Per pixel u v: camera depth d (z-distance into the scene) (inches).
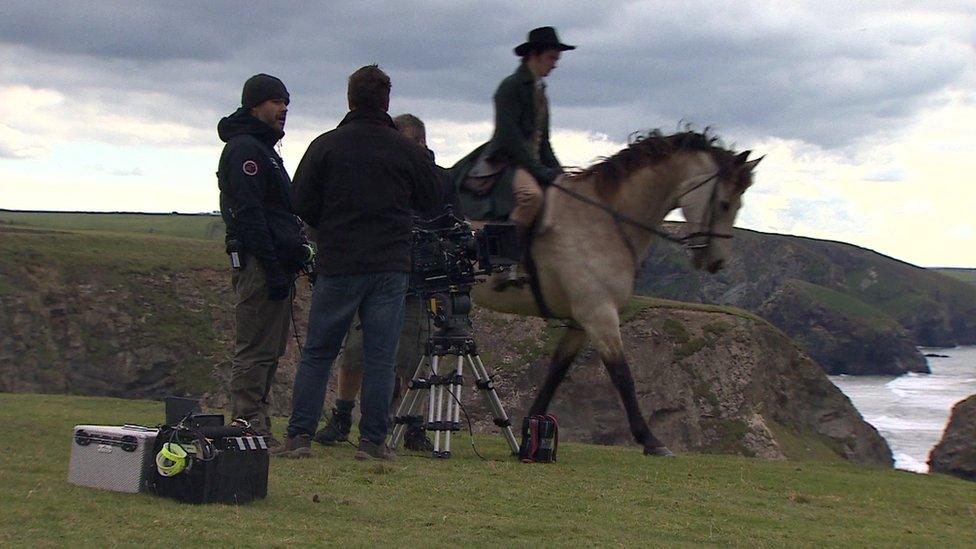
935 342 6210.6
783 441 1510.8
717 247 342.3
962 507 285.3
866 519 255.1
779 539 220.7
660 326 1605.6
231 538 179.5
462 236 321.7
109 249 2294.5
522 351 1610.5
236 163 288.2
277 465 268.5
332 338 286.8
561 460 332.8
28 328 1956.2
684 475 308.8
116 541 172.6
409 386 330.6
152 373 2001.7
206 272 2263.8
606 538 205.5
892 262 6530.5
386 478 260.2
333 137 280.4
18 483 218.4
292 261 304.3
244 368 300.2
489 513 224.7
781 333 1667.1
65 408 430.6
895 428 2696.9
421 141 368.8
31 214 4520.2
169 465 207.8
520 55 346.9
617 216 342.3
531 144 346.3
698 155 344.8
